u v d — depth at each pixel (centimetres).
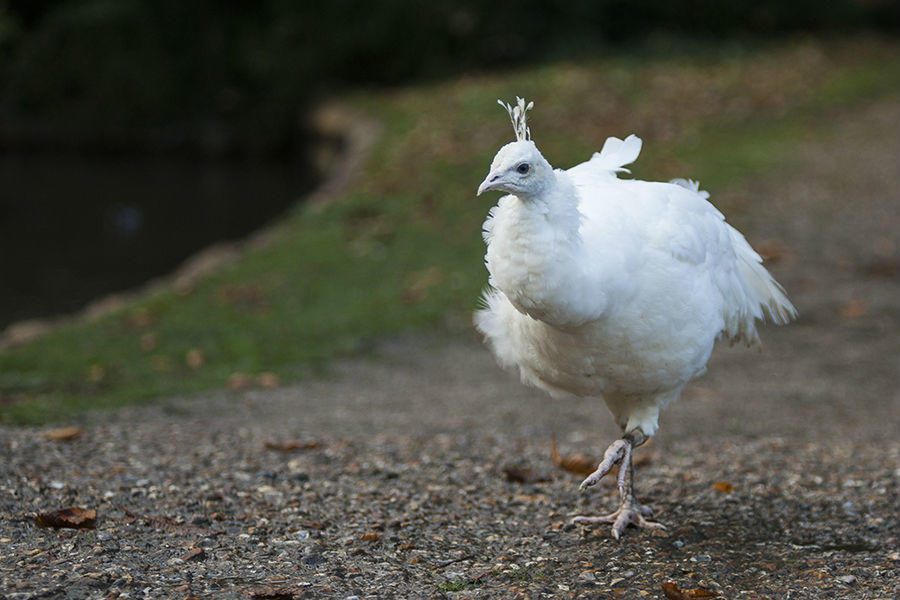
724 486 616
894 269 1209
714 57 2577
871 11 2984
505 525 558
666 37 2728
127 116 2667
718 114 2027
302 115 2622
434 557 509
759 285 618
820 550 527
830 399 872
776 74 2364
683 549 527
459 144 1823
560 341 514
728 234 589
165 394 841
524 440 740
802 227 1375
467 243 1328
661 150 1766
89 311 1148
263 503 568
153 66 2675
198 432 716
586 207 512
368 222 1434
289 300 1136
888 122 2008
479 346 1033
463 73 2688
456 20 2680
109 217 1830
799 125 1978
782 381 924
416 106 2231
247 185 2183
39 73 2670
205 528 525
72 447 650
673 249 508
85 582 446
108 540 500
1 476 569
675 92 2192
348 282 1197
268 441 693
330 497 585
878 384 911
